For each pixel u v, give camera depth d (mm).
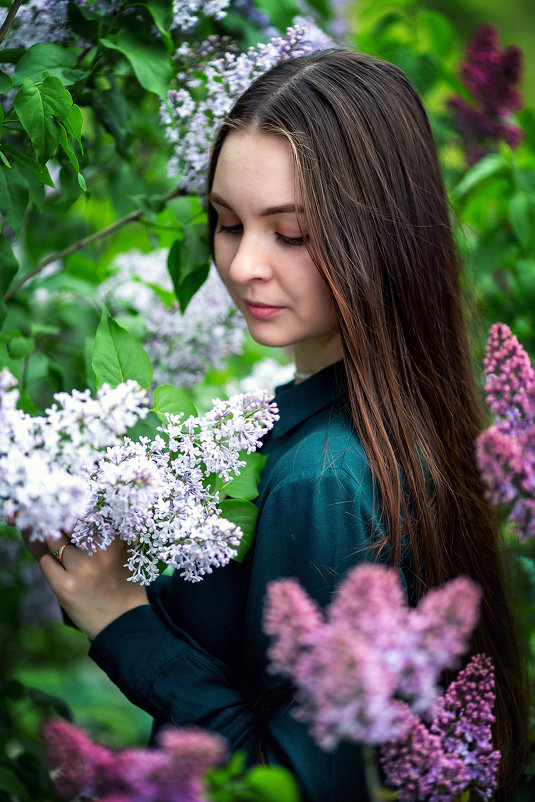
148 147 1911
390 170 1150
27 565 1797
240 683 1067
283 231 1094
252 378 1772
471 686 841
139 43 1200
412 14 2078
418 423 1120
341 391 1166
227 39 1339
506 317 1760
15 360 1257
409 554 1060
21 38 1228
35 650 2131
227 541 905
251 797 690
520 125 1924
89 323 1604
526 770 1204
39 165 1057
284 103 1100
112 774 656
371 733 610
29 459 745
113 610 1060
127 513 854
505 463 734
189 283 1367
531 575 1442
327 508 1004
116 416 767
